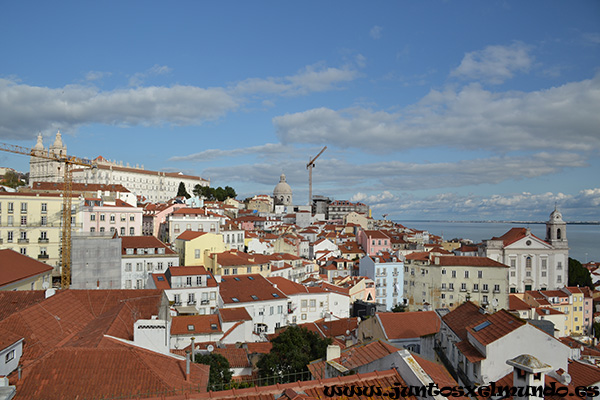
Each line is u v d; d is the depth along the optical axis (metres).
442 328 40.75
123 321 40.50
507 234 173.38
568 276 169.75
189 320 73.62
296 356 55.75
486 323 34.19
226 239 154.00
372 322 54.88
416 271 134.62
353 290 125.56
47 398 27.30
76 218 127.94
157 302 48.66
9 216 115.94
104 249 99.88
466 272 126.56
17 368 30.56
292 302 102.81
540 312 115.94
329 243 180.75
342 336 85.56
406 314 54.62
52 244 119.12
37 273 74.50
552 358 30.78
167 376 30.88
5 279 65.56
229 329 73.75
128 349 31.48
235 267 109.88
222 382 47.69
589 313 134.50
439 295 127.31
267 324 93.75
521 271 158.62
